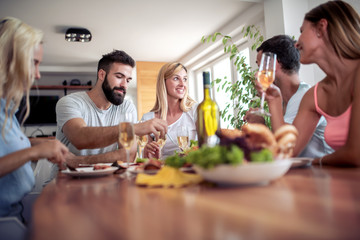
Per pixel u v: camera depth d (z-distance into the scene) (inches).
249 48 164.9
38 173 97.3
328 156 39.5
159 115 97.0
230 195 22.2
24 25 44.8
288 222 14.4
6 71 43.1
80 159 58.3
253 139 27.4
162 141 63.9
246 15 155.9
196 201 20.7
